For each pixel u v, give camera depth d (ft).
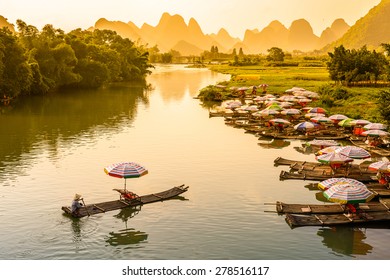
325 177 135.23
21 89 311.47
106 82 467.11
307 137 192.54
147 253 91.81
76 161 156.46
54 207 115.03
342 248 94.07
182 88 429.38
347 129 204.44
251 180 136.56
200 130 213.05
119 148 175.63
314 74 521.24
